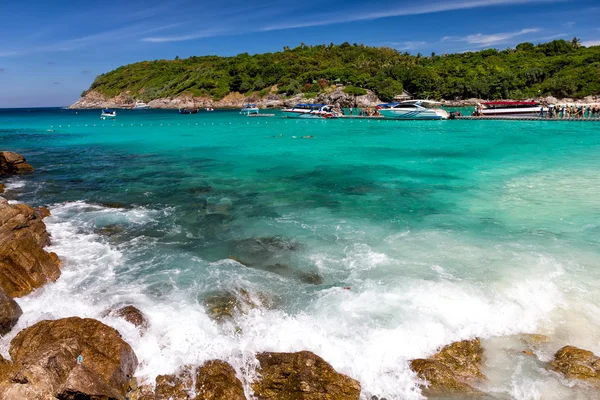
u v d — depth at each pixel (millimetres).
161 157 30453
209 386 6500
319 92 128500
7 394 5422
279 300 9398
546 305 8977
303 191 19562
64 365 6227
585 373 6777
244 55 181875
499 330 8156
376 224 14562
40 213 15133
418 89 124625
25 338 7195
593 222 14188
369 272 10758
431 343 7758
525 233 13297
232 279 10398
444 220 14844
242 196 18688
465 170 23984
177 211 16328
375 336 7883
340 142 39219
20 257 9602
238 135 47406
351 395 6527
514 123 52938
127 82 193250
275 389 6629
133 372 6953
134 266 11219
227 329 8188
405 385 6801
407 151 32375
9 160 23609
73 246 12508
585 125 47594
